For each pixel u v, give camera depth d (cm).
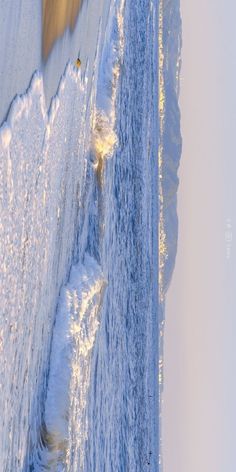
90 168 2048
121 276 3262
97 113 2125
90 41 1977
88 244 2084
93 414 2328
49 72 1338
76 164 1775
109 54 2466
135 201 3903
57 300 1573
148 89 5072
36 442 1307
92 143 2081
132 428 3506
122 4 3117
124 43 3441
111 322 2900
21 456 1195
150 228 4656
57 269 1548
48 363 1460
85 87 1858
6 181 1022
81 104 1794
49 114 1348
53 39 1380
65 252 1672
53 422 1407
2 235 1012
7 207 1032
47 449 1366
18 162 1092
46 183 1336
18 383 1161
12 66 1064
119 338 3125
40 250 1300
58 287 1584
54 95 1395
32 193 1206
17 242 1103
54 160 1419
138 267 3981
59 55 1445
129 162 3725
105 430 2616
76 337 1681
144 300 4191
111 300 2908
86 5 1859
